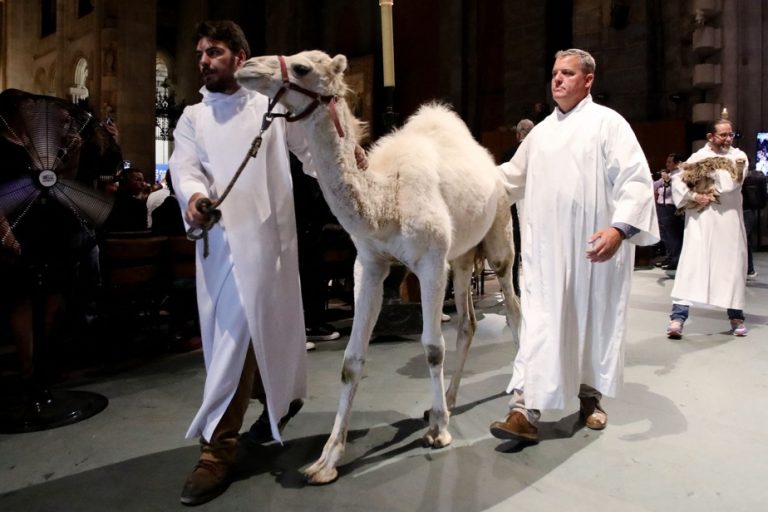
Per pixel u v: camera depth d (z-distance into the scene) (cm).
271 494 251
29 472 273
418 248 272
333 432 269
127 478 267
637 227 279
